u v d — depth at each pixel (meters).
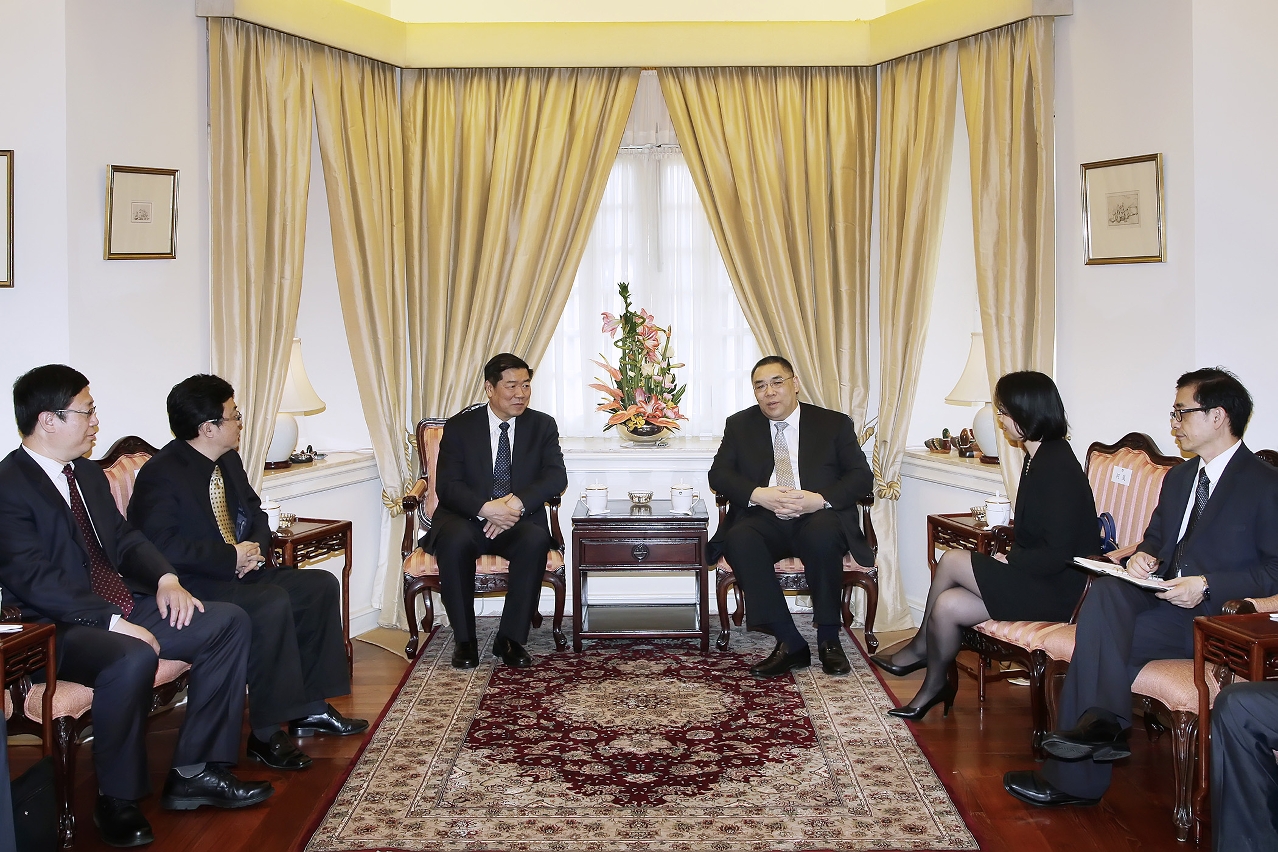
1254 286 3.81
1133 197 4.04
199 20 4.31
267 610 3.40
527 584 4.41
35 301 3.81
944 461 4.91
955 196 5.22
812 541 4.25
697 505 4.86
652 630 4.70
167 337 4.20
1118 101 4.14
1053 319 4.42
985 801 3.05
